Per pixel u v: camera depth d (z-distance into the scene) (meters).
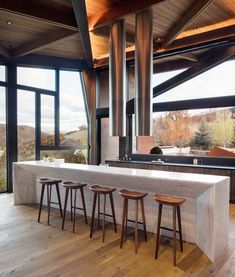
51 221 3.75
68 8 3.72
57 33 4.50
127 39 4.88
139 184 3.23
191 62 5.38
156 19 4.12
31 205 4.66
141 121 3.88
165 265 2.46
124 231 3.11
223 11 3.96
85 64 6.60
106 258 2.60
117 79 4.08
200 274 2.29
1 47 5.17
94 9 3.90
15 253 2.72
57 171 4.09
